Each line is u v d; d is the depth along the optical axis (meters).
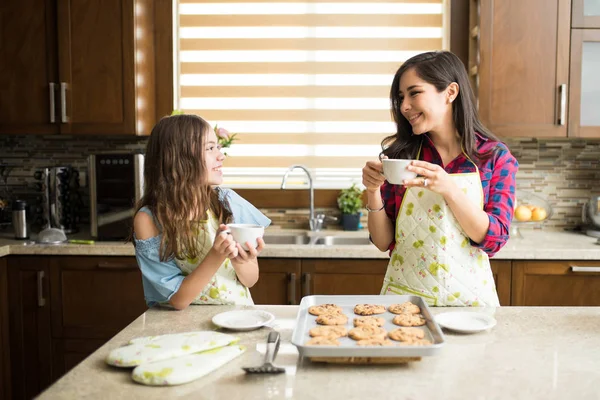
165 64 3.22
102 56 2.97
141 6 3.04
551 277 2.64
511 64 2.84
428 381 1.02
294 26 3.31
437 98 1.65
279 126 3.38
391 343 1.10
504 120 2.87
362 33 3.31
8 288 2.80
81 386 1.00
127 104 2.98
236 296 1.60
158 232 1.55
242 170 3.44
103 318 2.79
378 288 2.67
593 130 2.85
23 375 2.83
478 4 2.90
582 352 1.16
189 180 1.55
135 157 2.82
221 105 3.38
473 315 1.39
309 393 0.97
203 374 1.04
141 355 1.08
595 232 2.98
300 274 2.69
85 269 2.77
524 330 1.30
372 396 0.95
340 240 3.08
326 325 1.24
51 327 2.80
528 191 3.27
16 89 3.02
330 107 3.35
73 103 3.00
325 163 3.38
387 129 3.36
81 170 3.38
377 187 1.71
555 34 2.82
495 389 0.98
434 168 1.46
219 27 3.33
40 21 2.99
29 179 3.41
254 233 1.34
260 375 1.05
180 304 1.46
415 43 3.29
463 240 1.70
